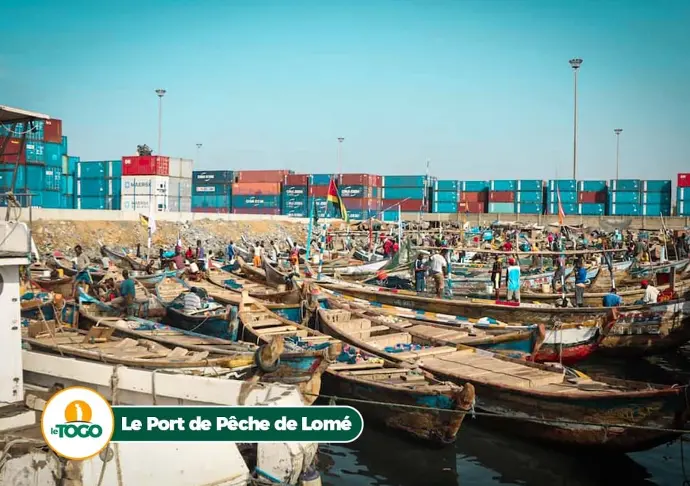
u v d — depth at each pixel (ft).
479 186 260.83
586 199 245.04
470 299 72.90
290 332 53.01
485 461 39.52
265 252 140.36
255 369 35.09
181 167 191.52
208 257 106.52
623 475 38.47
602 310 60.95
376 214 244.42
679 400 36.58
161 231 163.32
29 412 31.58
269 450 29.07
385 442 41.45
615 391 39.45
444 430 38.09
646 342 63.77
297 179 238.27
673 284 76.79
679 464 40.52
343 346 47.96
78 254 88.43
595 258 114.83
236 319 52.90
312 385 37.55
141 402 32.35
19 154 37.22
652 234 191.31
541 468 38.73
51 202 151.02
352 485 36.24
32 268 91.50
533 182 249.14
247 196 240.73
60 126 153.79
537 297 77.97
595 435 38.01
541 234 172.04
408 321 61.82
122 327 48.14
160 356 39.52
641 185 237.86
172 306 61.93
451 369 45.34
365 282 90.94
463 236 155.94
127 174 184.55
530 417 39.96
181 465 28.22
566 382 42.63
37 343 40.29
